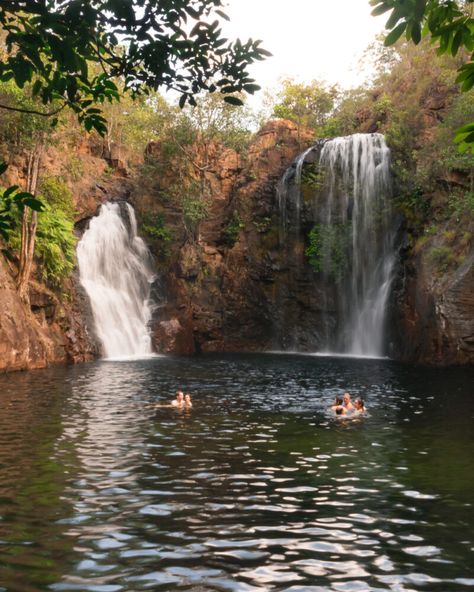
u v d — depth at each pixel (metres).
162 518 8.54
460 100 34.44
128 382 24.19
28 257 30.78
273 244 46.62
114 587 6.38
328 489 10.04
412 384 24.12
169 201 47.00
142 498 9.45
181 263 45.06
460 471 11.20
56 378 25.25
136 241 44.00
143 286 42.69
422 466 11.56
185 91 5.62
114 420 15.96
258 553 7.34
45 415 16.55
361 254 43.12
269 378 26.12
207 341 45.12
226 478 10.63
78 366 30.62
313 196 45.41
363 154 43.59
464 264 32.12
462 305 31.47
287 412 17.44
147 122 48.22
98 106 46.31
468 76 4.00
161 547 7.49
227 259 46.75
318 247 44.72
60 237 34.25
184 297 44.31
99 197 42.50
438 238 34.72
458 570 6.90
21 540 7.68
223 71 5.56
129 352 38.50
